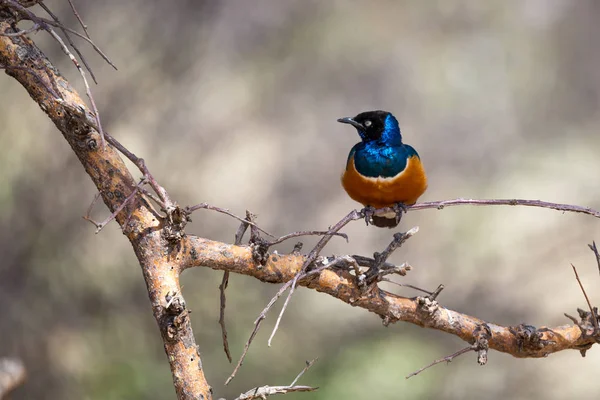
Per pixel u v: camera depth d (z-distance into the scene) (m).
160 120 15.41
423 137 20.30
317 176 18.80
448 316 4.46
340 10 18.91
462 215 19.22
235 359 14.59
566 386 15.17
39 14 13.63
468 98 20.64
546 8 21.06
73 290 13.91
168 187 15.94
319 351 15.38
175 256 3.82
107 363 13.73
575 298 17.28
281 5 17.88
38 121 13.48
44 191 13.63
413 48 20.31
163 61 15.12
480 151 20.30
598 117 20.81
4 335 13.11
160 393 13.59
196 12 15.70
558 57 21.00
